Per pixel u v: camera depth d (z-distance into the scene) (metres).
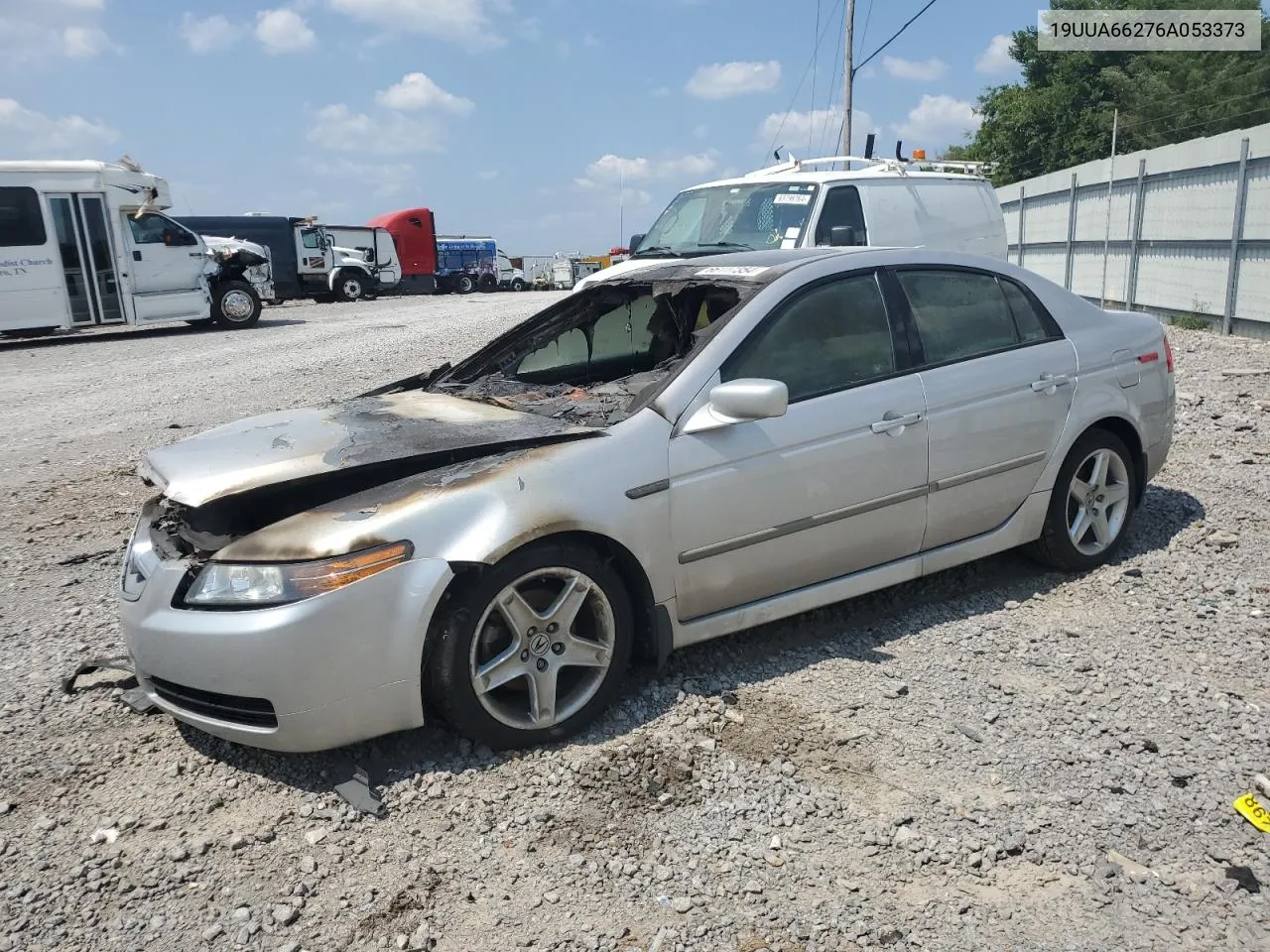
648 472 3.61
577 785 3.23
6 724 3.74
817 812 3.07
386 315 22.55
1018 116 43.22
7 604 5.03
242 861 2.91
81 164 17.70
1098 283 19.27
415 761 3.39
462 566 3.23
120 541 6.06
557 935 2.58
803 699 3.74
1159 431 5.13
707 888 2.75
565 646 3.49
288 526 3.28
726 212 9.30
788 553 3.96
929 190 9.38
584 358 5.30
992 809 3.06
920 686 3.82
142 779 3.36
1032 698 3.71
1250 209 14.03
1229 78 35.56
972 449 4.37
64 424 9.94
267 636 3.08
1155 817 3.00
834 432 3.98
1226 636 4.16
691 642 3.83
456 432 3.74
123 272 18.23
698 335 4.19
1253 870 2.76
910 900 2.68
